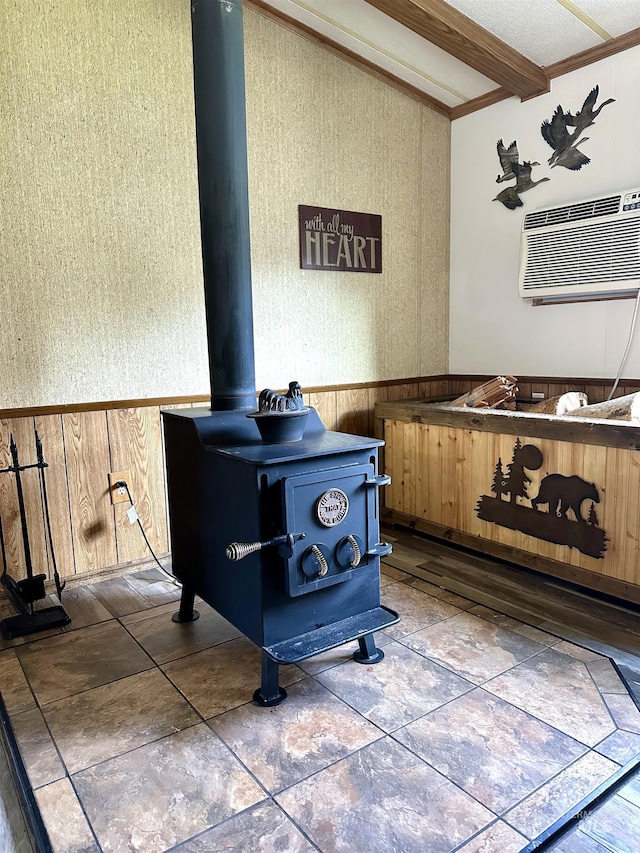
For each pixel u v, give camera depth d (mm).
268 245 2920
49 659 1993
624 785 1386
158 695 1779
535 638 2062
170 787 1407
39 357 2385
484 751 1503
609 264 2779
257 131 2809
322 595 1799
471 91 3307
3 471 2191
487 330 3508
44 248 2352
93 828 1290
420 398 3609
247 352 2084
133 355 2609
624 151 2746
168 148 2605
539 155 3104
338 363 3268
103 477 2590
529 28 2676
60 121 2336
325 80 3018
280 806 1342
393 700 1727
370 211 3283
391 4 2445
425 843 1232
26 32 2234
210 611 2342
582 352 3027
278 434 1819
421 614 2252
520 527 2615
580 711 1654
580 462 2338
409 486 3178
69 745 1562
